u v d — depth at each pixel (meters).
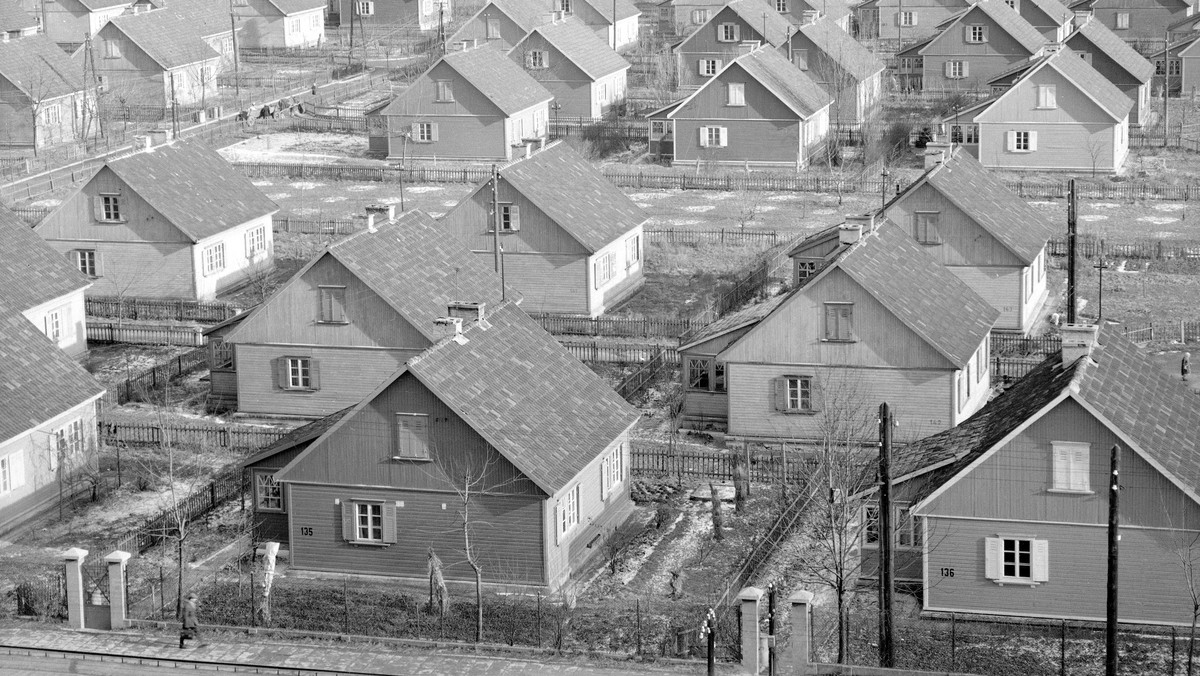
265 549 66.75
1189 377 91.88
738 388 85.00
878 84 179.50
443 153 156.12
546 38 173.75
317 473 67.88
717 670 57.75
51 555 71.38
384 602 65.00
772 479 77.81
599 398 74.06
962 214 99.69
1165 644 59.91
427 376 66.38
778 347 83.94
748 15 184.50
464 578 67.25
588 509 70.94
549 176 110.69
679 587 65.75
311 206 138.88
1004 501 62.56
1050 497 62.06
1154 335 99.94
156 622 62.66
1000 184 107.19
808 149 153.00
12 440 74.69
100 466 82.06
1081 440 61.44
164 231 109.56
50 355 81.06
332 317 88.12
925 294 85.75
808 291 83.00
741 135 151.88
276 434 84.81
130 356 100.81
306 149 162.88
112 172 109.31
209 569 69.00
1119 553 61.62
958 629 61.94
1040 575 62.66
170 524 72.75
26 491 76.44
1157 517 60.97
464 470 66.44
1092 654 59.12
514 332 74.12
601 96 177.75
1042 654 59.25
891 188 139.75
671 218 134.12
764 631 61.16
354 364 88.50
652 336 102.94
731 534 72.00
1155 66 188.88
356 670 58.41
